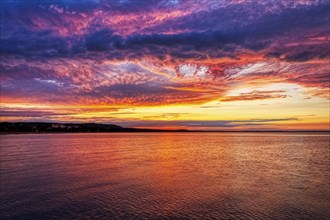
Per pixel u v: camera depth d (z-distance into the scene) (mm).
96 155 64875
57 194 26672
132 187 29875
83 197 25656
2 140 138000
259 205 23562
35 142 121062
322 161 54375
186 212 21609
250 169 43500
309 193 27797
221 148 91562
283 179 35062
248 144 117438
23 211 21719
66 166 45594
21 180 33156
